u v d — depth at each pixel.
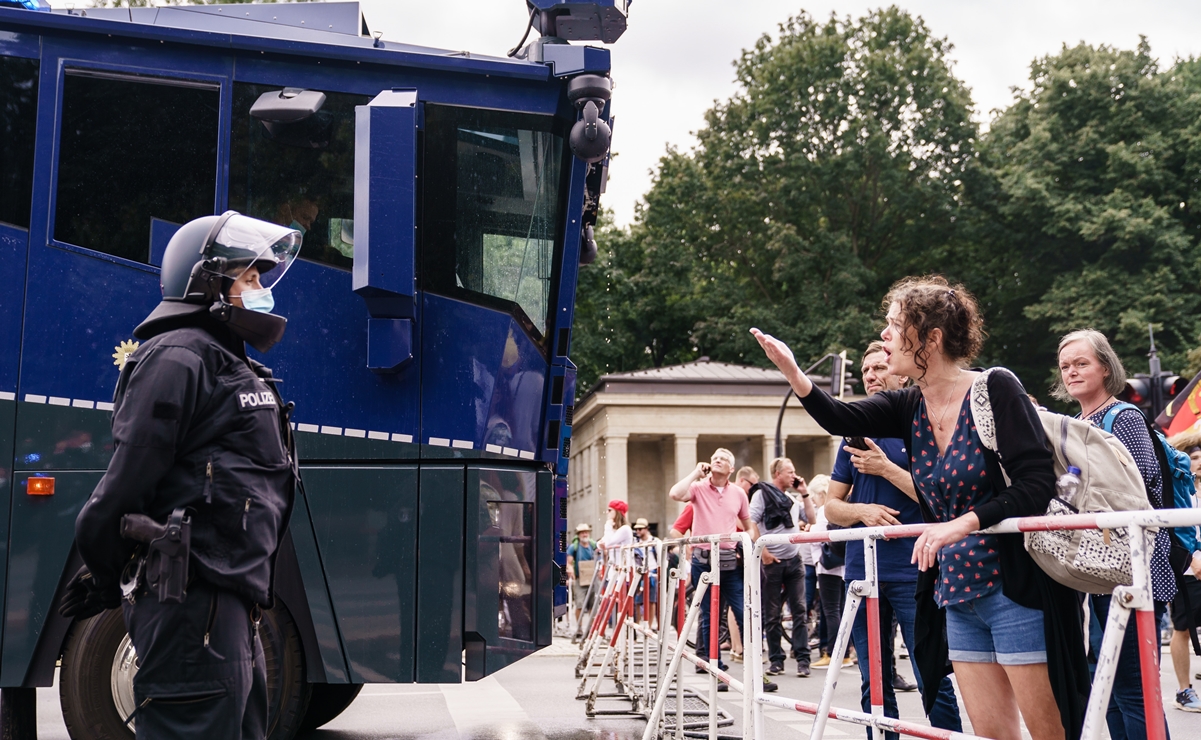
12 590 5.26
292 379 5.53
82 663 5.29
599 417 43.47
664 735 6.99
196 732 3.05
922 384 3.55
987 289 45.88
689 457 41.59
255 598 3.15
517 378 5.74
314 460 5.51
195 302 3.33
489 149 5.85
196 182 5.60
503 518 5.61
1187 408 12.14
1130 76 44.22
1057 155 43.88
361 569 5.46
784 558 11.06
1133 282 40.78
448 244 5.74
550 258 5.86
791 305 44.31
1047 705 3.19
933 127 44.59
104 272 5.48
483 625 5.45
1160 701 2.48
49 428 5.35
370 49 5.79
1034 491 3.10
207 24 5.94
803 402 3.74
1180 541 4.31
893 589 4.97
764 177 45.38
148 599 3.07
